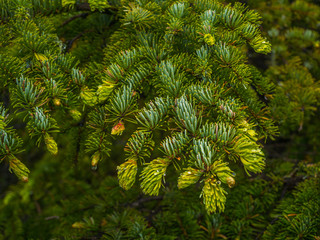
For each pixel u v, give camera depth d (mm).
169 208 1389
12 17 917
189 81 882
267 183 1365
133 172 813
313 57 1621
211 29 875
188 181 786
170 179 1512
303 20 1682
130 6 934
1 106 835
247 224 1215
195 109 828
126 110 840
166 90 852
